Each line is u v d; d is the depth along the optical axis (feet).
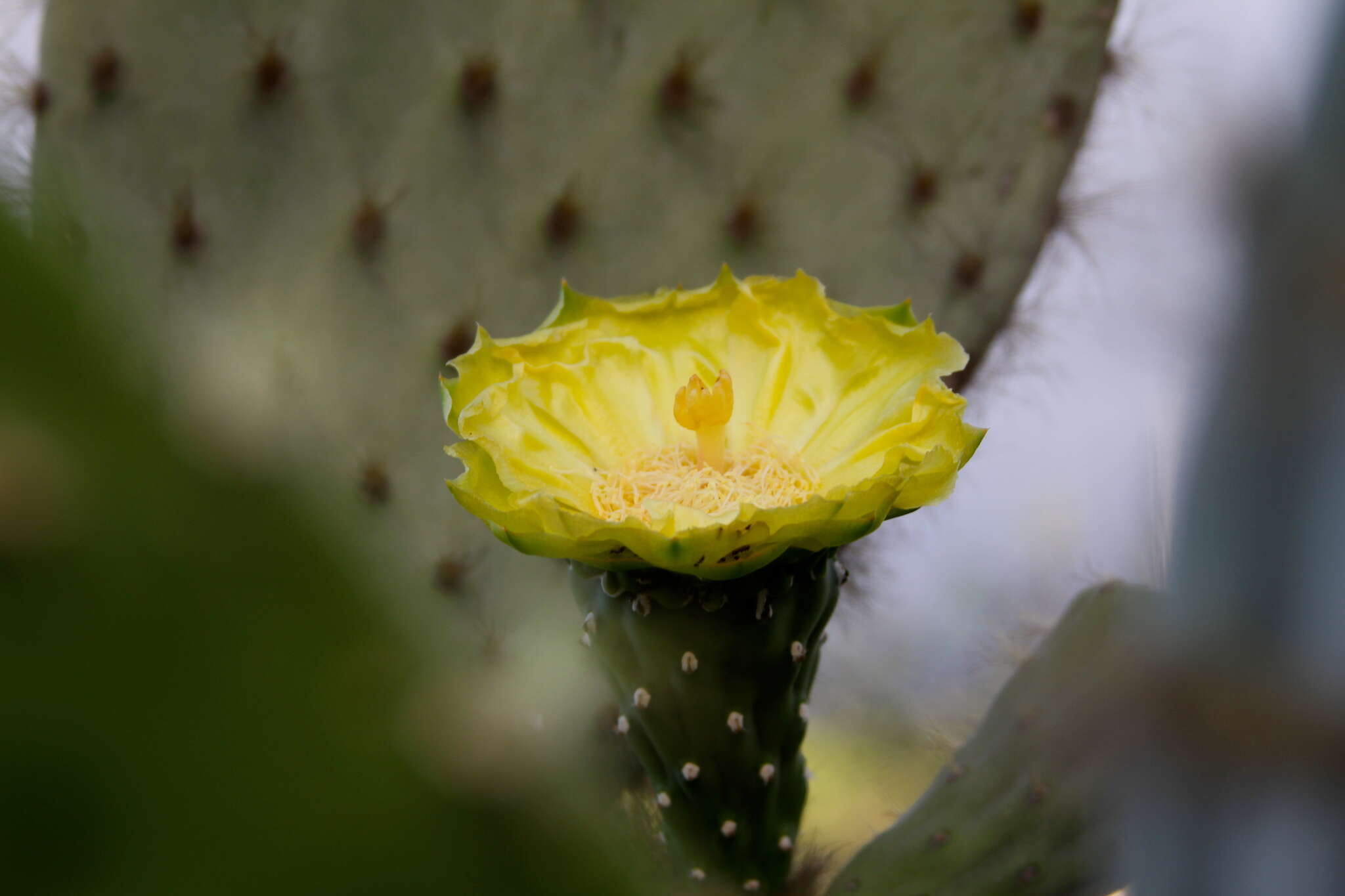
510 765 0.52
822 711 2.26
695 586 1.27
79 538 0.43
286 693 0.47
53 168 0.92
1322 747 0.91
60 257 0.45
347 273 1.67
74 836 0.45
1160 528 1.13
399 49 1.68
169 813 0.46
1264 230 0.95
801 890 1.50
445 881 0.50
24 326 0.42
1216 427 0.97
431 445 1.65
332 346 1.66
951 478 1.28
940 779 1.47
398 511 1.64
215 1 1.67
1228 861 0.95
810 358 1.35
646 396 1.35
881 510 1.25
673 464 1.32
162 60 1.67
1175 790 0.98
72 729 0.44
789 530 1.24
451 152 1.68
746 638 1.28
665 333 1.36
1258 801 0.94
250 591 0.46
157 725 0.45
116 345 0.44
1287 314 0.93
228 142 1.67
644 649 1.29
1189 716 0.96
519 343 1.34
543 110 1.69
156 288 1.66
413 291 1.68
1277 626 0.92
